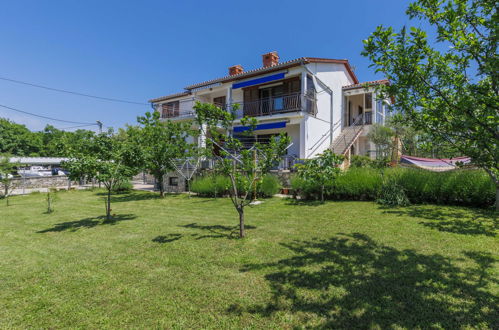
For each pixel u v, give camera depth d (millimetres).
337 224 6312
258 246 4906
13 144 36938
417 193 8672
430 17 3477
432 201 8578
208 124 5945
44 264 4359
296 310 2801
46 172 30156
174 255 4594
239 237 5555
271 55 18625
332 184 9883
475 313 2633
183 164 14508
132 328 2605
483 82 3475
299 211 8133
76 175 7414
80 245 5383
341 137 17562
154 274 3840
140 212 9102
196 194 13922
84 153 7871
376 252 4355
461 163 3750
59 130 51125
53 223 7688
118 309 2951
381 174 9492
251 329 2533
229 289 3311
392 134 14680
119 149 8211
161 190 13602
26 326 2689
